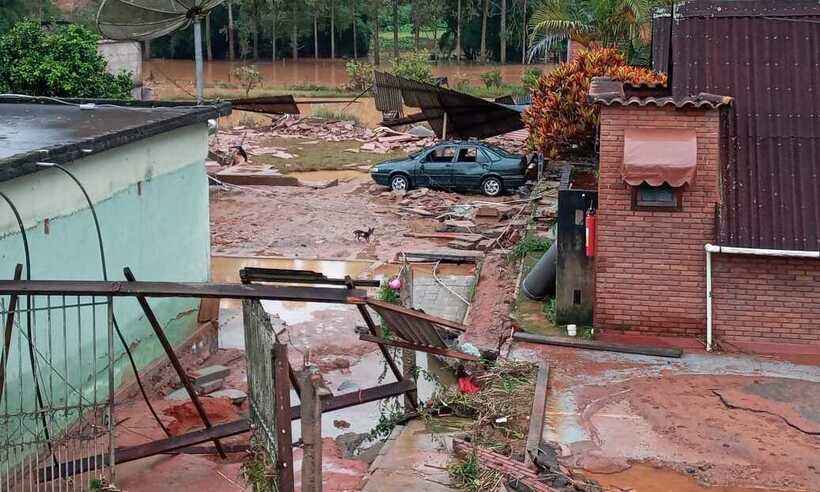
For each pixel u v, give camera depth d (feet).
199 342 47.78
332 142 132.16
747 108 43.96
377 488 30.32
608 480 30.63
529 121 74.38
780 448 32.76
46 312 35.53
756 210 41.78
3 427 32.14
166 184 45.11
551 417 35.40
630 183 40.96
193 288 27.89
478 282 58.65
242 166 109.50
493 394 37.60
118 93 96.84
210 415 40.37
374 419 40.37
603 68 69.87
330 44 285.64
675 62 45.44
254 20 263.49
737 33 45.93
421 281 63.26
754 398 36.88
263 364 27.89
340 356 48.29
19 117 46.21
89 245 38.58
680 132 41.19
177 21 60.13
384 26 332.39
